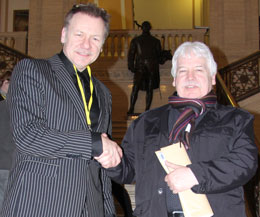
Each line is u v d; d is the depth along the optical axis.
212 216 1.76
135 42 8.61
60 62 2.13
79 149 1.81
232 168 1.72
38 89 1.92
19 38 10.89
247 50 10.41
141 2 15.19
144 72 8.50
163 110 2.13
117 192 2.99
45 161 1.87
